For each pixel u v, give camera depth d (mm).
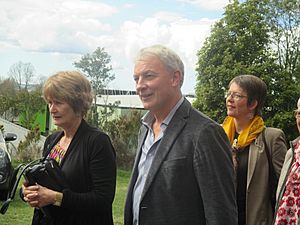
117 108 19312
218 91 28016
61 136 3057
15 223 6707
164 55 2449
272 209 3355
